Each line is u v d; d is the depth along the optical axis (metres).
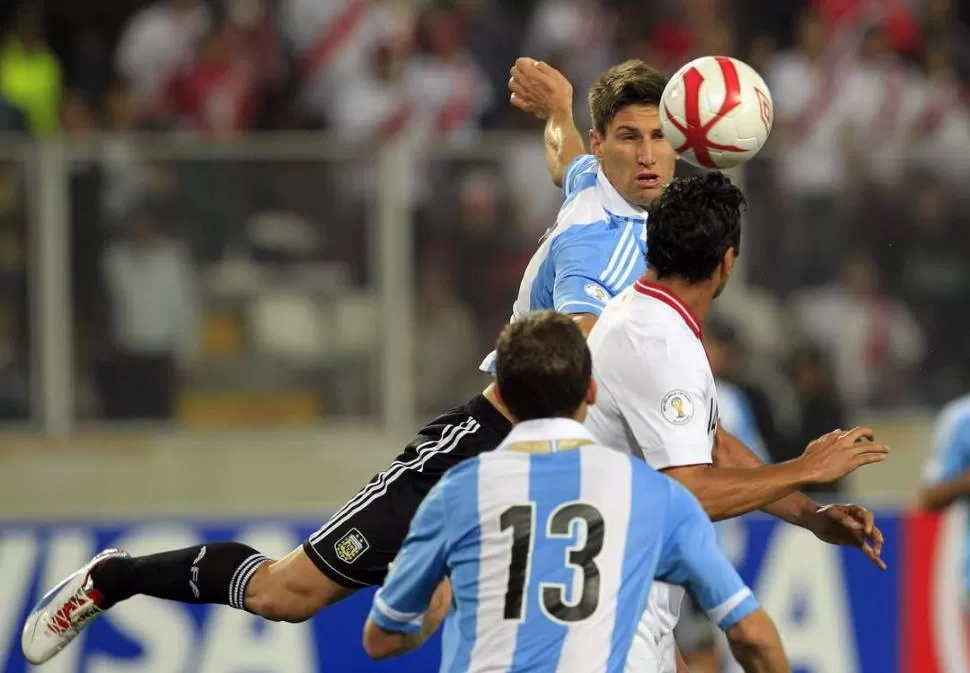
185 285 32.56
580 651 14.23
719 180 16.25
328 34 42.41
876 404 33.69
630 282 17.55
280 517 28.81
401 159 32.72
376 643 15.53
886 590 29.00
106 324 32.59
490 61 42.94
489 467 14.77
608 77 17.92
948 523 29.20
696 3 45.06
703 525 14.70
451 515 14.71
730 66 16.98
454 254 32.88
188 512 32.12
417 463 18.44
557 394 14.85
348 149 32.72
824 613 28.80
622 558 14.42
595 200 17.95
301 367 32.81
